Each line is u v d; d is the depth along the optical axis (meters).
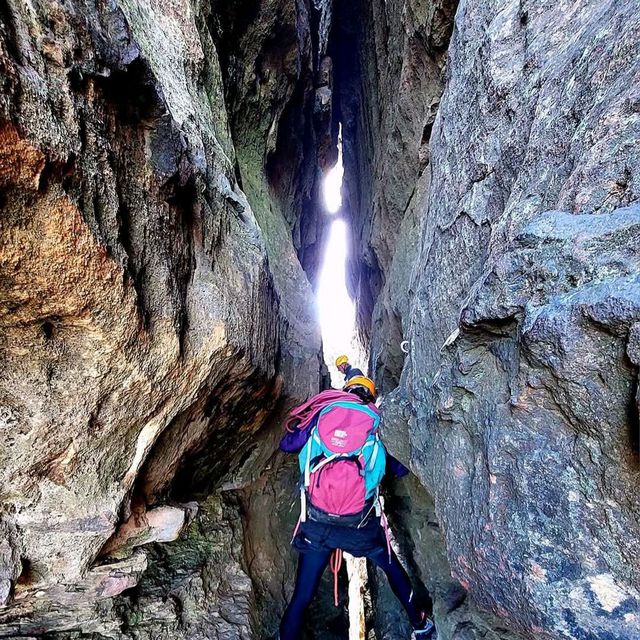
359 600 3.27
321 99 6.39
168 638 1.78
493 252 1.33
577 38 1.33
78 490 1.24
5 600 1.19
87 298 1.03
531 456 1.00
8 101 0.79
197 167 1.75
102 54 1.11
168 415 1.47
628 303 0.76
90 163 1.04
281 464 3.12
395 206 4.45
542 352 0.92
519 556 1.02
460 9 2.33
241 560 2.34
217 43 3.12
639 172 0.92
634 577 0.85
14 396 1.06
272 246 3.90
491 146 1.66
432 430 1.55
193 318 1.51
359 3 6.35
